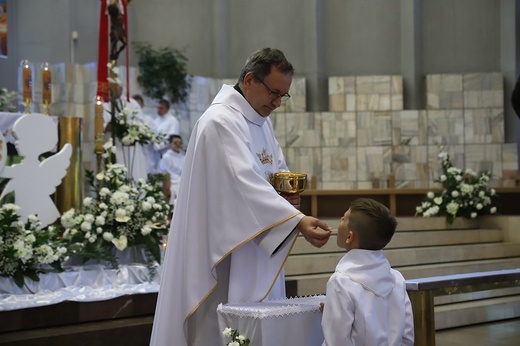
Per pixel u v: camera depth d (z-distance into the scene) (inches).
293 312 121.3
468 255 321.1
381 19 592.1
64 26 521.3
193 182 136.9
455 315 266.8
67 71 467.5
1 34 510.3
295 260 273.4
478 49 587.5
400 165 559.5
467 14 588.7
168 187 394.6
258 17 595.8
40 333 183.5
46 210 219.9
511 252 333.1
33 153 218.1
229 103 140.3
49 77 243.8
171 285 138.9
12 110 332.2
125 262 219.6
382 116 563.5
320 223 126.6
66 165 224.5
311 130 562.9
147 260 219.3
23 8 522.6
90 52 532.1
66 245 209.2
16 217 193.0
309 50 584.4
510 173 521.3
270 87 137.8
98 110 243.6
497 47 583.8
